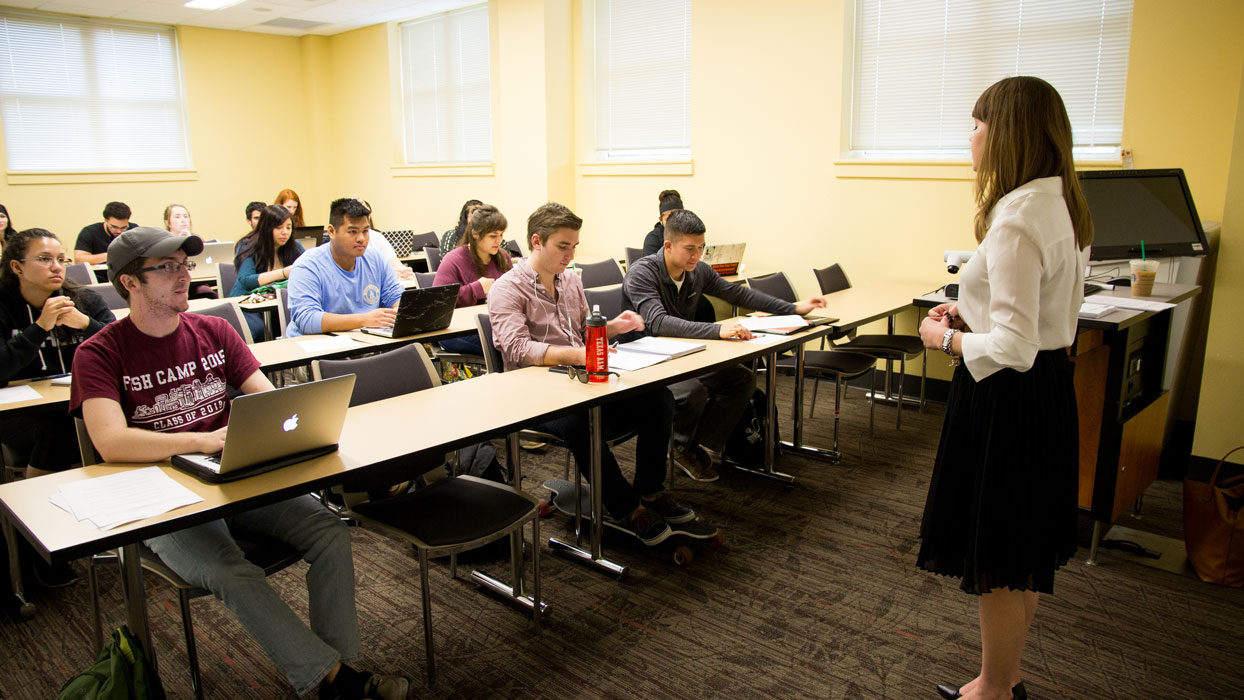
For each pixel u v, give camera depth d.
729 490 3.25
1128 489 2.63
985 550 1.62
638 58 5.81
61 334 2.54
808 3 4.71
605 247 6.16
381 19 7.48
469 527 1.93
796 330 3.08
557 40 5.98
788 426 4.04
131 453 1.70
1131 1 3.74
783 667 2.05
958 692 1.88
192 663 1.79
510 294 2.69
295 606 2.38
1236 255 2.91
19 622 2.29
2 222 5.31
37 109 6.95
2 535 2.30
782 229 5.07
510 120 6.29
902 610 2.32
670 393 2.73
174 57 7.65
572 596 2.41
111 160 7.40
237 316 3.09
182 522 1.43
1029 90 1.53
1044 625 2.25
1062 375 1.61
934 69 4.41
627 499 2.61
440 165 7.43
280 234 4.70
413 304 3.05
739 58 5.09
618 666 2.06
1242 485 2.58
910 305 3.81
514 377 2.45
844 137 4.77
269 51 8.20
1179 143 3.55
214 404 1.95
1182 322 3.07
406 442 1.83
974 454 1.64
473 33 7.04
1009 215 1.51
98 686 1.48
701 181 5.45
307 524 1.83
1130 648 2.14
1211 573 2.47
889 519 2.96
